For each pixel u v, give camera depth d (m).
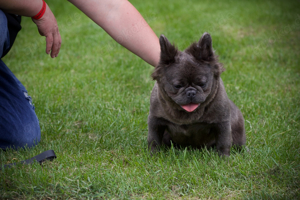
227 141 4.23
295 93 6.55
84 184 3.46
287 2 13.26
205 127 4.30
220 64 4.00
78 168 3.77
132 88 7.05
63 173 3.60
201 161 4.04
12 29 4.32
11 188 3.28
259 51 8.95
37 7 3.98
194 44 3.90
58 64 8.62
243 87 6.89
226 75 7.50
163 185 3.53
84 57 8.98
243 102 6.11
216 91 4.04
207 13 12.43
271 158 3.93
